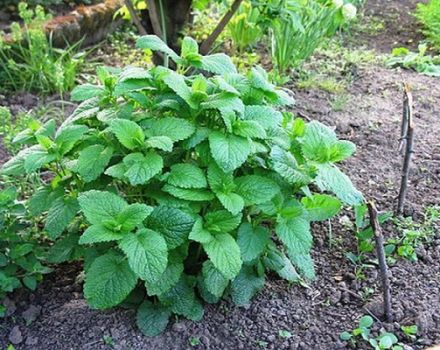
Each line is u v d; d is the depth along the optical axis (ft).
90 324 2.10
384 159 3.07
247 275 2.15
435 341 2.08
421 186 2.87
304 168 2.08
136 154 1.91
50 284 2.27
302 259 2.12
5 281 2.09
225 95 1.98
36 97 3.58
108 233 1.83
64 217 2.03
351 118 3.42
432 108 3.55
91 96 2.10
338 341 2.08
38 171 2.70
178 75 2.03
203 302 2.18
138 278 2.01
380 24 4.75
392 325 2.13
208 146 1.99
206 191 1.97
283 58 3.78
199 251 2.13
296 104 3.53
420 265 2.42
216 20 4.43
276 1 3.44
